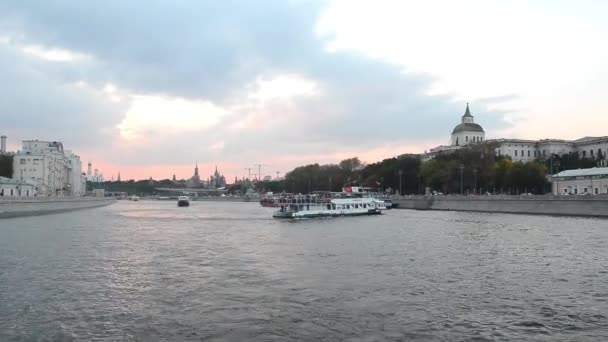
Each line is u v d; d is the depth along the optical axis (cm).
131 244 7619
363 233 9450
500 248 6925
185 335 3138
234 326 3312
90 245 7400
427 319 3459
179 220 14075
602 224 10712
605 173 19100
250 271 5209
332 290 4303
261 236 9031
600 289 4338
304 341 3038
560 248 6831
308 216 14850
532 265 5516
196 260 5981
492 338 3084
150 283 4600
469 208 18300
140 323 3372
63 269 5288
